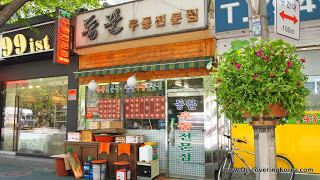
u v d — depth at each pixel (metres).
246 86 2.33
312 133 5.09
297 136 5.19
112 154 6.36
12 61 8.66
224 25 5.51
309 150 5.09
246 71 2.35
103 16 6.93
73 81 7.73
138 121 6.82
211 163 5.83
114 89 7.16
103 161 6.08
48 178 6.36
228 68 2.50
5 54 8.34
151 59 6.73
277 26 3.01
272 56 2.37
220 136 5.83
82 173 6.48
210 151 5.87
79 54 7.54
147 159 6.01
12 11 5.66
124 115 6.97
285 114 2.50
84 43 7.15
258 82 2.33
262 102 2.31
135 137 6.21
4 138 9.15
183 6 6.01
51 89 8.34
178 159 6.32
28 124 8.71
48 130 8.23
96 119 7.28
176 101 6.46
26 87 8.88
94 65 7.46
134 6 6.57
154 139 6.60
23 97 8.91
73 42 7.36
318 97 5.12
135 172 6.09
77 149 6.77
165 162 6.40
